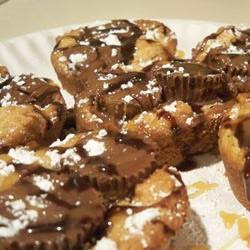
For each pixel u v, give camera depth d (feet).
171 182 0.85
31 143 1.02
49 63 1.38
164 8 1.60
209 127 1.07
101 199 0.83
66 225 0.79
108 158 0.89
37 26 1.56
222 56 1.14
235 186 1.00
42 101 1.11
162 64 1.12
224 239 0.95
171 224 0.81
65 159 0.89
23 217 0.79
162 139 1.05
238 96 1.06
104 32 1.30
